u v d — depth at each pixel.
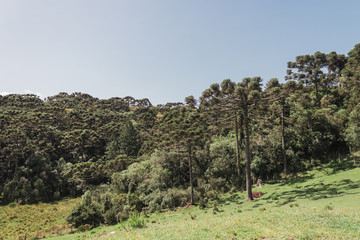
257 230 12.16
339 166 33.97
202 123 45.16
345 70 52.81
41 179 57.94
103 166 59.78
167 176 41.91
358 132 32.25
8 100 122.88
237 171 40.81
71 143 73.94
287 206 21.39
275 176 37.53
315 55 73.25
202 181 40.59
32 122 76.81
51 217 42.44
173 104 145.75
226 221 15.51
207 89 35.19
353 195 21.06
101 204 36.62
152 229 15.60
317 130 39.81
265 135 43.66
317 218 13.54
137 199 36.34
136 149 70.56
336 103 55.28
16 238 30.61
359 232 10.23
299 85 30.92
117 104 152.00
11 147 64.69
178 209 32.72
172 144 36.53
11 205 50.50
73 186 61.81
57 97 176.25
